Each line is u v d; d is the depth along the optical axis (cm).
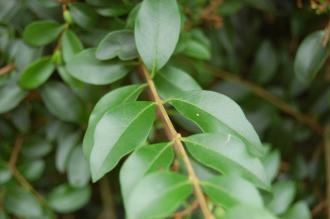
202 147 36
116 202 64
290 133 58
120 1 45
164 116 38
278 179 58
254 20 62
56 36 46
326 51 46
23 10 49
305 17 56
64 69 46
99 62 43
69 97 49
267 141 59
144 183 32
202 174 44
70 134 53
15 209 53
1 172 53
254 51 62
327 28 46
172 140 36
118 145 36
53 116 53
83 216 66
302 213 49
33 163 54
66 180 59
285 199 50
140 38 40
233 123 37
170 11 40
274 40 63
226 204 33
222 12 54
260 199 33
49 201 54
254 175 36
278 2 59
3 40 48
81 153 53
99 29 46
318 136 62
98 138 36
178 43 45
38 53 48
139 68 45
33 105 53
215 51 58
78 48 45
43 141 54
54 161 58
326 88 60
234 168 35
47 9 48
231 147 36
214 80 60
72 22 46
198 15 52
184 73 42
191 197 42
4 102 48
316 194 59
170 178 33
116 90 40
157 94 40
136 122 37
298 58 46
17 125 52
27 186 54
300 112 60
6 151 54
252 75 60
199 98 38
